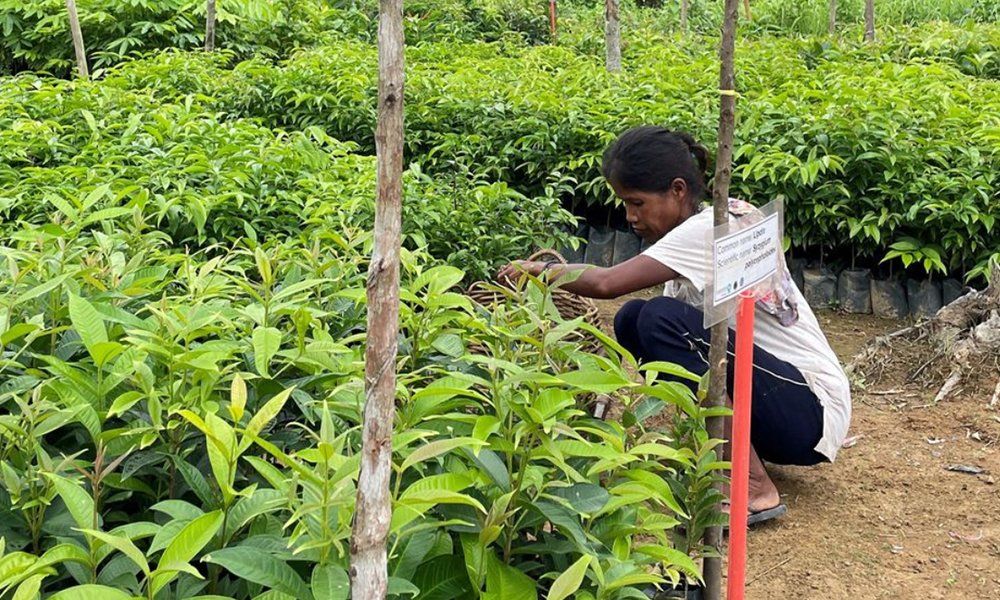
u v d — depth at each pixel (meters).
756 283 2.24
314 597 1.63
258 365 2.12
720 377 2.38
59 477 1.73
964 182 5.48
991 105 6.66
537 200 5.31
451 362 2.48
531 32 12.31
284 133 5.88
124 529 1.72
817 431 3.30
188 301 2.60
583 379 2.00
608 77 7.74
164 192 4.74
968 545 3.27
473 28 11.66
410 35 10.88
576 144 6.41
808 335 3.39
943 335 4.56
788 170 5.68
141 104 6.41
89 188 4.57
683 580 2.63
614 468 2.19
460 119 6.70
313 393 2.41
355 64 7.90
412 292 2.50
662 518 2.15
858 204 5.77
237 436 2.12
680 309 3.26
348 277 2.85
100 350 2.08
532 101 6.62
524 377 2.00
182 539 1.64
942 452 3.90
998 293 4.52
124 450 2.04
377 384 1.44
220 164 5.11
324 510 1.67
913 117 6.14
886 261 5.81
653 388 2.29
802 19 12.62
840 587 3.05
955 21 13.11
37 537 1.91
